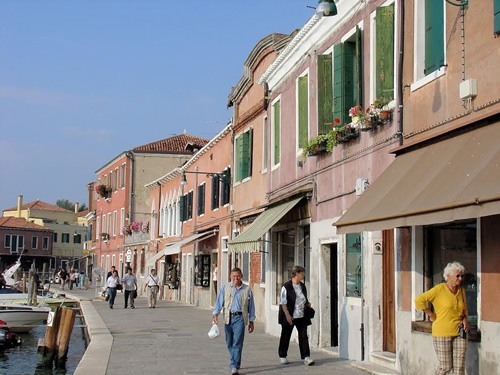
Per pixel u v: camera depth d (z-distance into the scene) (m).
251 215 24.14
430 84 11.09
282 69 19.67
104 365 13.55
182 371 12.92
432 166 9.82
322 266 16.05
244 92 26.08
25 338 25.67
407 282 11.38
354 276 14.02
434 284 11.02
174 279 41.47
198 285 34.91
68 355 20.81
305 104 17.70
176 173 41.72
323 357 14.66
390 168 11.41
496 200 7.40
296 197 17.45
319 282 16.05
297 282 13.70
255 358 14.70
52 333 19.02
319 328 15.99
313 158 16.70
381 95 12.75
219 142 31.28
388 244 12.97
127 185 56.38
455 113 10.32
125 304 33.38
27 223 93.06
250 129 25.27
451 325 8.90
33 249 91.62
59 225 100.44
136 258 53.00
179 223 41.16
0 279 40.62
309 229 17.47
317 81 15.82
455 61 10.36
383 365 12.37
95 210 71.50
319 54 16.30
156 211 47.38
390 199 10.12
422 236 11.16
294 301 13.59
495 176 7.84
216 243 31.53
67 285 69.69
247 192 25.56
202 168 35.12
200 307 34.28
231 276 12.73
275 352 15.80
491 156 8.34
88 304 36.69
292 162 18.66
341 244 14.60
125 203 56.56
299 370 12.80
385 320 12.96
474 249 9.95
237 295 12.63
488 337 9.12
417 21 11.61
